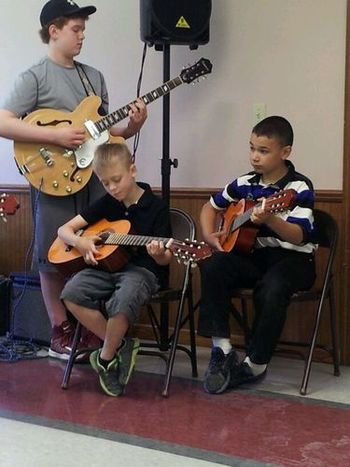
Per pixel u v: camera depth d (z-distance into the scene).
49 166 2.86
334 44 3.01
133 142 3.50
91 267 2.58
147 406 2.40
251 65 3.19
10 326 3.39
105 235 2.55
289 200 2.32
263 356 2.54
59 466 1.89
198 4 3.02
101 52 3.56
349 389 2.62
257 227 2.59
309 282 2.64
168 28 2.98
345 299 2.98
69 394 2.54
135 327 3.47
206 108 3.31
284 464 1.90
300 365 2.99
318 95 3.05
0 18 3.81
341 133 3.02
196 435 2.12
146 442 2.06
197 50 3.31
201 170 3.34
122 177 2.56
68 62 3.00
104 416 2.29
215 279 2.56
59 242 2.71
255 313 2.57
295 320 3.13
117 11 3.51
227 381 2.54
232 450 2.00
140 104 2.92
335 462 1.91
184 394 2.54
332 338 2.85
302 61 3.08
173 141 3.40
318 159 3.07
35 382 2.70
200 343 3.33
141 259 2.61
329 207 3.03
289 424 2.22
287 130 2.63
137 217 2.62
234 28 3.21
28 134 2.80
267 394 2.55
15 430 2.17
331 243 2.67
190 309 2.81
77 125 2.87
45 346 3.26
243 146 3.23
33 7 3.72
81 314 2.54
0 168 3.86
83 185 2.88
